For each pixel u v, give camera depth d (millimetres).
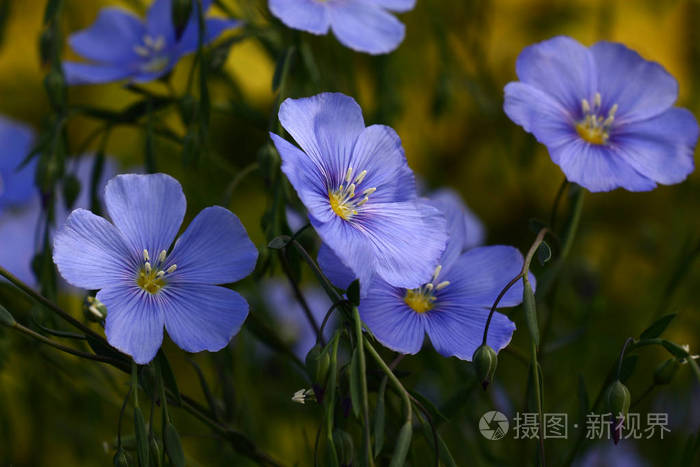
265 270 332
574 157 337
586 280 402
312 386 302
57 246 306
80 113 353
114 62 378
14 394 400
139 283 311
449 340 318
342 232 311
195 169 347
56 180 347
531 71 345
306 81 361
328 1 355
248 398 374
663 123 347
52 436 397
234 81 383
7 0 381
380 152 325
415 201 326
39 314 340
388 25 357
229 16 377
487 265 330
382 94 395
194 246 312
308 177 313
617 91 349
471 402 363
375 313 317
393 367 314
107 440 390
